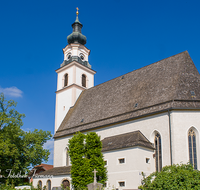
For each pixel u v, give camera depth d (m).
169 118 37.72
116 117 46.03
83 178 35.59
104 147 41.47
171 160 36.03
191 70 42.75
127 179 36.19
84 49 69.69
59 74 69.06
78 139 38.94
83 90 65.25
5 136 49.88
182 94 39.44
